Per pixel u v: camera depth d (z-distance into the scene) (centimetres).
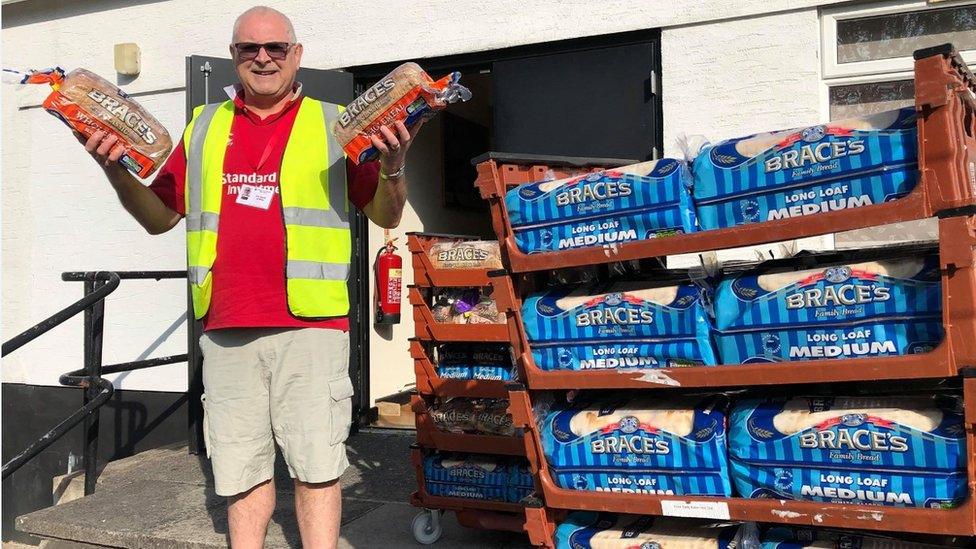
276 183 276
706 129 458
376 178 284
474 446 339
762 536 232
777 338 221
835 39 434
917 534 224
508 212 260
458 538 357
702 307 232
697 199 231
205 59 512
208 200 279
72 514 408
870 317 208
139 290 621
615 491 245
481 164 262
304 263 274
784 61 440
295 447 274
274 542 358
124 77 621
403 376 653
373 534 362
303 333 276
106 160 258
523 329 259
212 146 283
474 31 514
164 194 292
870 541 221
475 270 351
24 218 659
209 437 283
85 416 430
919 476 202
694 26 459
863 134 206
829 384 237
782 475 220
